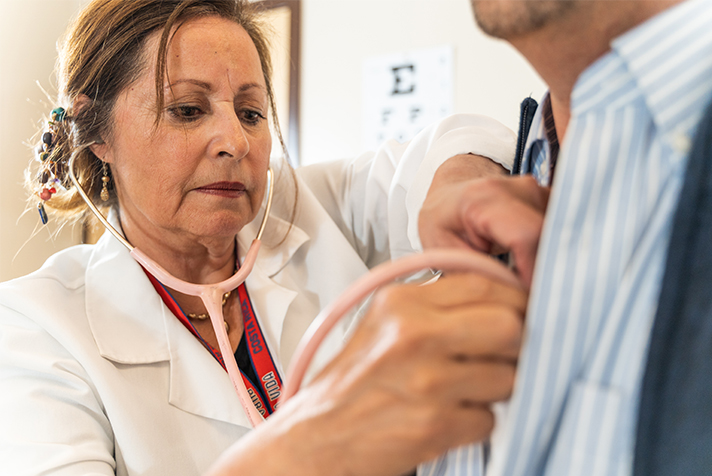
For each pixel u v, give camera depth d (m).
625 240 0.30
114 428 0.77
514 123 2.07
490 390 0.32
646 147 0.31
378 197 1.08
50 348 0.80
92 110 0.86
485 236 0.38
